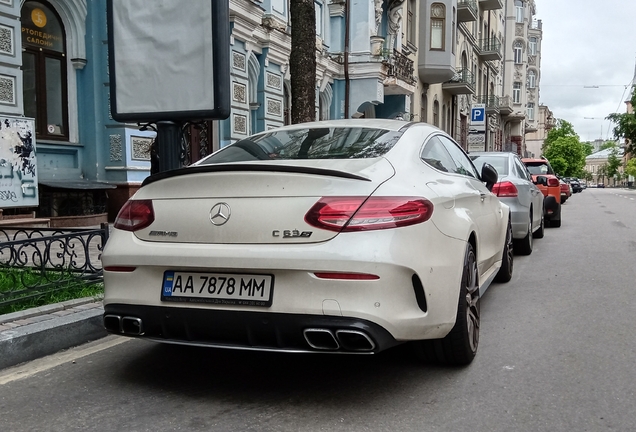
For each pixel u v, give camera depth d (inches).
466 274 143.5
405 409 123.3
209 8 209.0
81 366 151.8
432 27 1099.3
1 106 379.2
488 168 220.7
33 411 123.8
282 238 117.2
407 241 118.6
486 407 124.5
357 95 782.5
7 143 375.6
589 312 208.2
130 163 477.1
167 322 125.0
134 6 217.8
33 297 185.9
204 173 126.6
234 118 535.8
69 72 466.9
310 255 113.8
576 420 118.4
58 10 457.1
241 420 118.3
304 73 357.7
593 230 509.0
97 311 179.9
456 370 147.4
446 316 129.6
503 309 213.8
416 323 119.3
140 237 130.4
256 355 159.8
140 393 133.3
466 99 1523.1
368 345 113.3
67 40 464.4
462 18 1376.7
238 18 517.7
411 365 151.2
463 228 144.6
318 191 118.2
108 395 132.3
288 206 118.2
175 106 217.0
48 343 161.3
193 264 121.8
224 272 121.1
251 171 122.6
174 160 224.2
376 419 118.4
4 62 380.5
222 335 121.9
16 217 386.0
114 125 473.1
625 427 115.3
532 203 365.4
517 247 346.6
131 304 128.5
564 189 1110.4
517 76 2487.7
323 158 139.6
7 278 200.5
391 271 114.5
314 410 123.0
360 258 112.5
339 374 144.9
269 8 603.5
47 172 447.5
